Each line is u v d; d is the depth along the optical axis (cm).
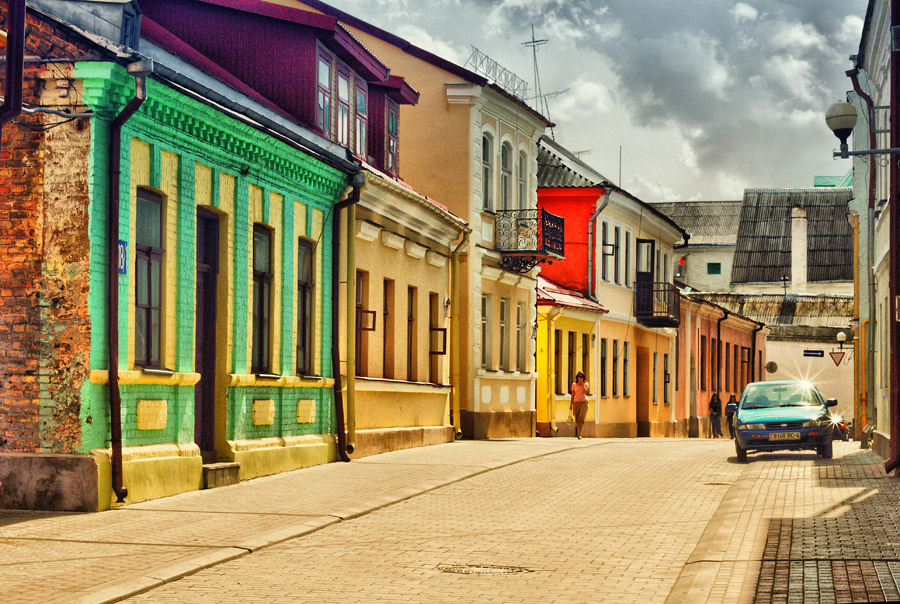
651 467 2453
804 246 8694
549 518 1642
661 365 5641
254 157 2084
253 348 2141
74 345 1617
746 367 7300
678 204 10144
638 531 1517
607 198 4562
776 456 2825
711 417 6047
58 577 1150
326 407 2439
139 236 1755
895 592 1043
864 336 3669
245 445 2058
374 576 1196
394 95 3034
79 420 1616
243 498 1784
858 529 1434
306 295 2373
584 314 4506
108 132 1648
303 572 1216
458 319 3294
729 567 1198
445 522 1599
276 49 2447
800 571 1155
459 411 3394
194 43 2473
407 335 2934
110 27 1673
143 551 1305
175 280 1836
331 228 2467
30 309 1627
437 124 3497
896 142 2089
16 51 1377
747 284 8950
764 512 1623
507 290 3806
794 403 2792
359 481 2059
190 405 1878
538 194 4588
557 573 1218
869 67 2866
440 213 3025
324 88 2508
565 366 4328
